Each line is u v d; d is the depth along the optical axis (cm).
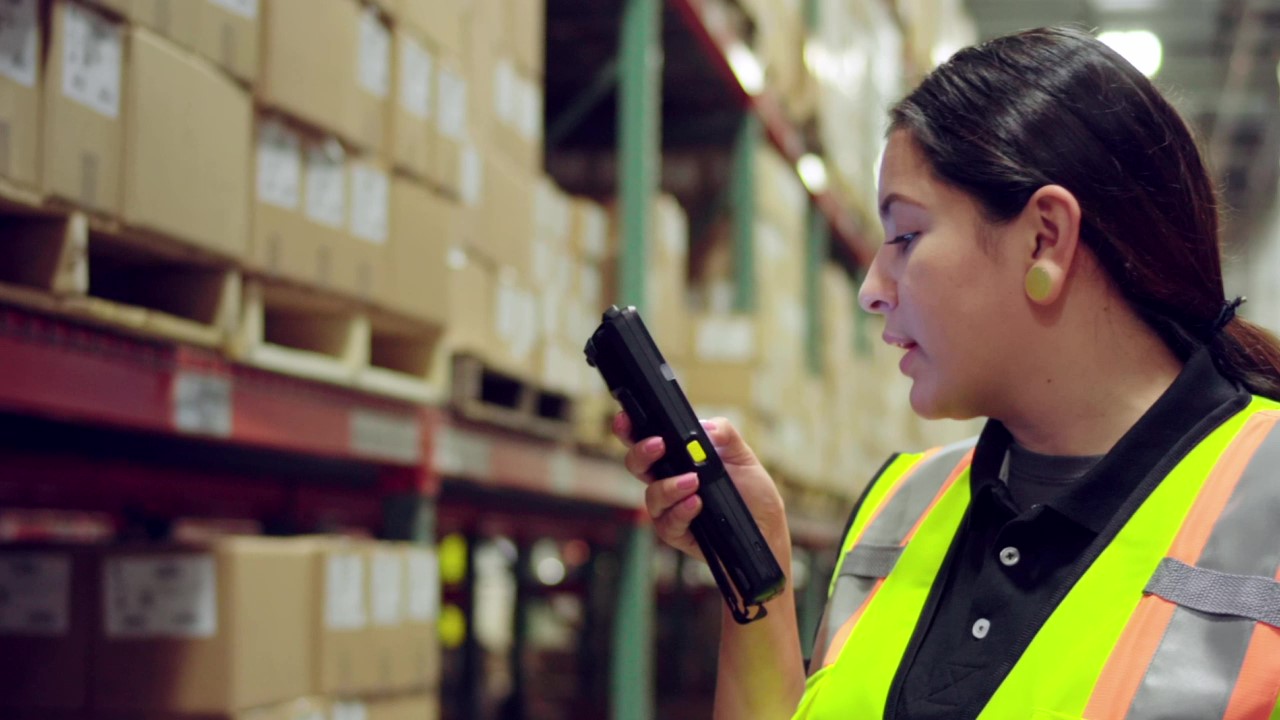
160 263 194
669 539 117
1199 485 91
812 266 680
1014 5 1221
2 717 202
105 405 174
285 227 211
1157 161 96
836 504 724
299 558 218
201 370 196
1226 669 82
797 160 611
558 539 741
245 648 200
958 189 98
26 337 160
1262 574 84
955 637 100
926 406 103
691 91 543
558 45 513
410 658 256
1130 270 95
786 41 555
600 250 397
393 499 274
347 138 227
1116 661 87
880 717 101
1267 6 1156
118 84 168
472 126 299
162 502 341
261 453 260
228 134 192
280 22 207
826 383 657
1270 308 1446
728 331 491
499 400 342
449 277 267
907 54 820
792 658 120
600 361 117
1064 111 96
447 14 270
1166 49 1294
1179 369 99
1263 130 1422
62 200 158
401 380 253
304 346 235
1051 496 101
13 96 151
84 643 201
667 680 863
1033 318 96
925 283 99
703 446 113
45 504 337
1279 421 92
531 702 795
